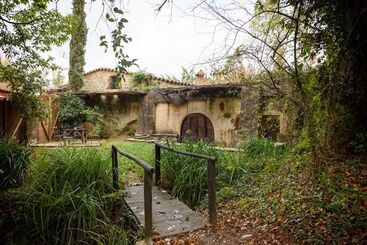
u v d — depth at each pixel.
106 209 3.78
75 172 4.07
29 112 8.69
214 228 3.27
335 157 4.14
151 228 3.05
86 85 16.34
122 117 14.06
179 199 4.55
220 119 11.17
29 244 3.21
